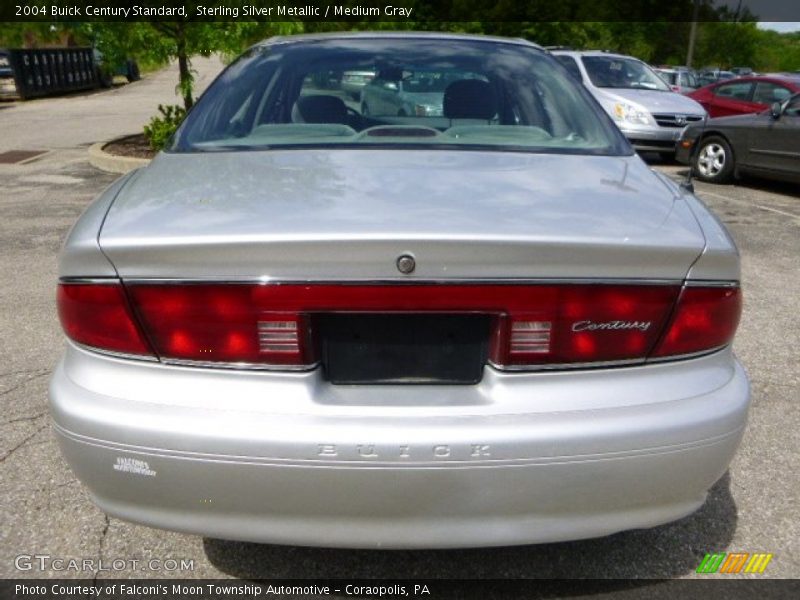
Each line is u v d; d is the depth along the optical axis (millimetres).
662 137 10000
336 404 1677
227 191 1935
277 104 2680
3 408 3072
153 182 2074
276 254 1612
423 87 2740
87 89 23156
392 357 1719
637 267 1672
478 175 2084
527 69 2881
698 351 1782
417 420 1653
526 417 1665
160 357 1709
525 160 2291
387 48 2939
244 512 1708
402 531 1714
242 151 2375
